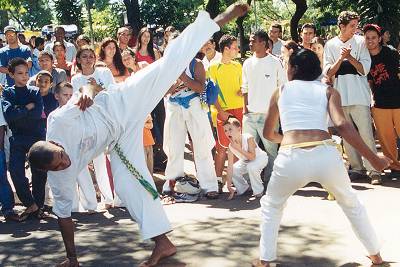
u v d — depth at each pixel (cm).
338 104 420
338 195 426
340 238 516
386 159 407
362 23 1208
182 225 583
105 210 675
